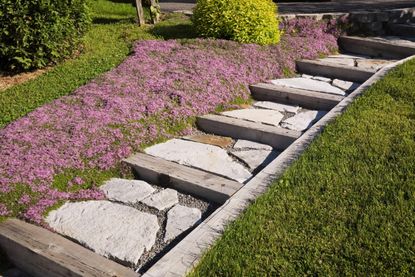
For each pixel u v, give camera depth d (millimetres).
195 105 5688
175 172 4281
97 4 12406
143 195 4133
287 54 7547
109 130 4891
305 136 4656
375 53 8266
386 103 5102
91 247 3420
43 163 4309
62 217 3797
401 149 4035
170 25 8969
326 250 2934
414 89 5375
